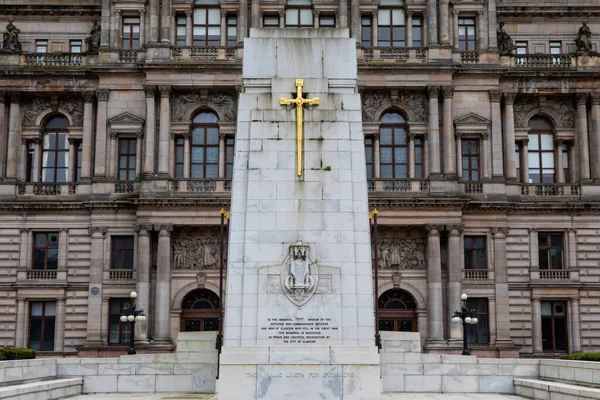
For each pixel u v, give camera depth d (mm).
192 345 45531
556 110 85312
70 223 81125
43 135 85000
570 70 83250
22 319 79875
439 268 77750
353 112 37312
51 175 84625
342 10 82812
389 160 82062
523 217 81688
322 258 35625
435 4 82438
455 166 81750
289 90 37656
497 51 82750
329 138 36969
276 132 37000
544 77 83312
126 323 79125
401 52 81500
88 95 82750
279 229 35875
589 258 81500
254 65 37969
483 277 79750
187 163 81312
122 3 83062
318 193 36312
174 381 45219
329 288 35281
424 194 79125
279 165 36625
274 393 33938
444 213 78250
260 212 36062
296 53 38062
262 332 34844
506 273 79875
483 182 81000
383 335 47000
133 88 81938
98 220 80062
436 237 78125
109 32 82875
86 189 81688
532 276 80938
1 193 81688
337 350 34344
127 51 82000
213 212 77875
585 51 84375
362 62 80438
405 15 84375
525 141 84750
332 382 34031
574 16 88812
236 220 36031
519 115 85188
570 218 81875
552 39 88875
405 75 80875
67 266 80500
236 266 35500
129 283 79125
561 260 82125
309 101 37250
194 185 79375
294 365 34125
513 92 83375
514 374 45469
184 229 79188
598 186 82625
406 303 79625
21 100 84125
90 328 78438
